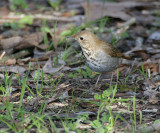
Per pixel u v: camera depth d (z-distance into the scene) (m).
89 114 8.52
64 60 12.77
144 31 17.42
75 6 20.73
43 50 13.91
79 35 10.46
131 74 11.67
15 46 13.51
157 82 10.89
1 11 19.75
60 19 18.30
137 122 8.20
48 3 21.81
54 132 7.51
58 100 9.46
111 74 11.73
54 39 13.84
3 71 11.36
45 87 10.38
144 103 9.33
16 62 12.58
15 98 9.58
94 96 9.54
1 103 9.12
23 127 7.55
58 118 8.27
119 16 18.23
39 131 7.27
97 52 10.34
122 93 10.09
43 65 12.41
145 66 12.05
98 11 18.62
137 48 14.77
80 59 12.99
